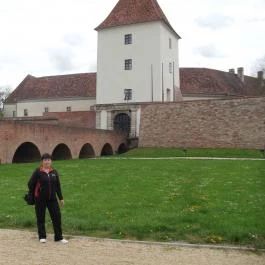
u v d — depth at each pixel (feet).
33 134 121.90
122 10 198.59
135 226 36.17
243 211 42.60
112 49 195.83
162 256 28.27
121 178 74.84
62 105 240.12
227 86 241.55
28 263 26.55
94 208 45.70
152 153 156.15
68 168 96.48
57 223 32.58
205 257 28.09
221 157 141.49
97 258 27.78
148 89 188.24
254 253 29.17
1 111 263.49
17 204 48.57
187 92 226.79
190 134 167.63
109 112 192.85
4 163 110.11
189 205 46.83
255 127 156.66
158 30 188.24
